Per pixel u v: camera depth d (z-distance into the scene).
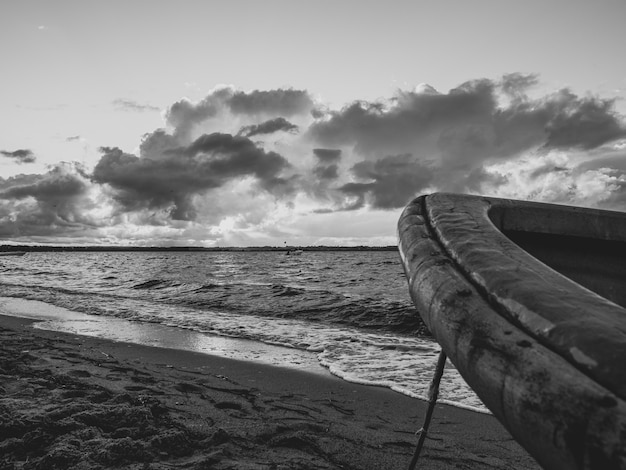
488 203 1.60
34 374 4.86
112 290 20.25
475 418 4.32
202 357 6.84
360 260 83.62
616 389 0.70
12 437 3.04
